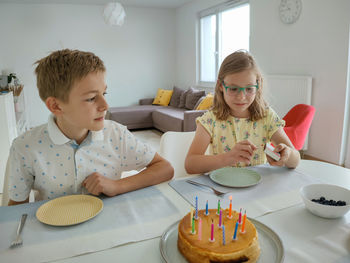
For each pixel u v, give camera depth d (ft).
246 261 1.89
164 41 22.24
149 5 20.49
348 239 2.26
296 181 3.43
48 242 2.27
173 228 2.38
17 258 2.09
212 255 1.84
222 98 4.51
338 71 10.09
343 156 10.51
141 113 18.69
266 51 13.17
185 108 18.78
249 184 3.34
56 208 2.79
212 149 4.74
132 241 2.26
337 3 9.83
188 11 20.03
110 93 21.44
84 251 2.16
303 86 11.21
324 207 2.51
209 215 2.33
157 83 22.66
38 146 3.12
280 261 1.91
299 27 11.39
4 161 9.01
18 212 2.77
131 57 21.53
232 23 16.12
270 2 12.61
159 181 3.47
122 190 3.16
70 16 19.56
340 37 9.87
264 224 2.35
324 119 10.84
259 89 4.38
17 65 19.06
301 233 2.35
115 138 3.56
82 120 2.75
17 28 18.74
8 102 9.45
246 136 4.62
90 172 3.41
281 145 3.74
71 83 2.58
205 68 19.21
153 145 14.89
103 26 20.39
